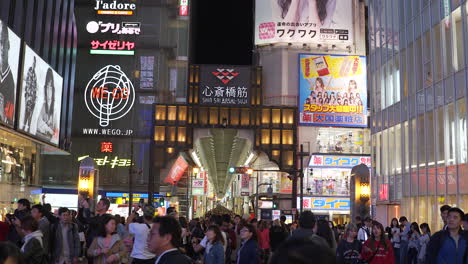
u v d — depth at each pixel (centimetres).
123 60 6912
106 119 6794
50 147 4734
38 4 4203
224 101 6294
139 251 1055
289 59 6894
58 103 4744
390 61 3572
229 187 13950
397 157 3409
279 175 6688
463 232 871
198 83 6356
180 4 7131
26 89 3844
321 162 6481
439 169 2741
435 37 2806
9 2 3481
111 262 1020
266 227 1872
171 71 7000
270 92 6881
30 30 3988
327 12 6931
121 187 6625
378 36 3869
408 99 3216
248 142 6506
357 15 7050
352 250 1073
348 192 6538
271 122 6253
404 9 3300
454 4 2567
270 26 6938
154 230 486
